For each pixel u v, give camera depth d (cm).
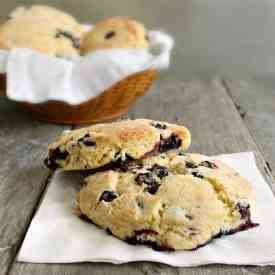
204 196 37
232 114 58
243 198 38
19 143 52
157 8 72
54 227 38
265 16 72
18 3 72
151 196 37
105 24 58
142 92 56
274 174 46
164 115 58
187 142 44
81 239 37
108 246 36
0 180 45
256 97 64
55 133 54
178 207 37
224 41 74
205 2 72
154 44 57
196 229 36
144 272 35
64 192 42
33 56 53
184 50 74
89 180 40
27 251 36
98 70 52
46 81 52
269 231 37
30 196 43
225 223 37
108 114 56
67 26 58
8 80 52
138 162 42
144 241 36
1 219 40
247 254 36
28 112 58
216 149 50
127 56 53
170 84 68
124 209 37
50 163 44
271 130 54
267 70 75
